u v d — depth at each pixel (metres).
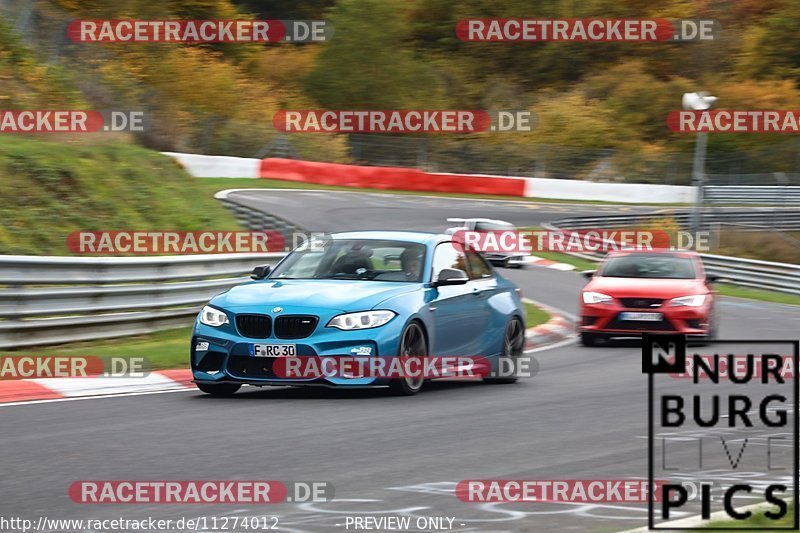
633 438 25.97
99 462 22.44
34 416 28.98
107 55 149.88
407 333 33.50
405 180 171.38
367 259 36.12
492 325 38.31
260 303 32.81
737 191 189.12
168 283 51.59
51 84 100.75
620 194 183.38
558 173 198.88
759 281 103.50
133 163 81.31
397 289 34.22
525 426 27.88
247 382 32.34
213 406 31.14
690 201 186.88
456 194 173.62
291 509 18.28
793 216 153.50
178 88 192.25
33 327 42.72
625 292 53.56
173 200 80.75
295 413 29.75
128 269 48.16
